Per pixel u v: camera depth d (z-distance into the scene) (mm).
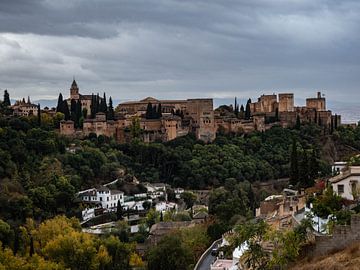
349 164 136250
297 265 67125
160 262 117188
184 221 190875
